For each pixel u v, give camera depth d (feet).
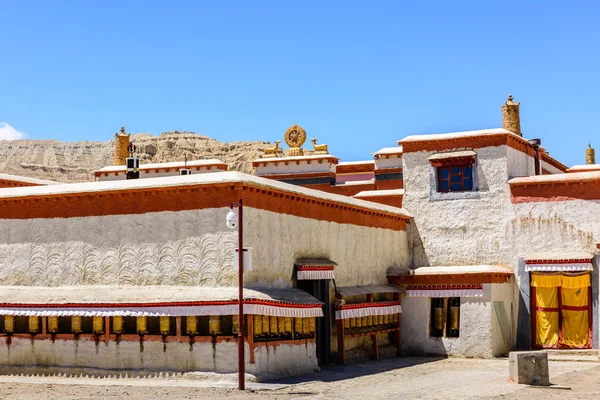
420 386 65.26
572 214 96.32
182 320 69.15
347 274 88.69
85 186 76.64
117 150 144.25
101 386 64.85
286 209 77.71
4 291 76.89
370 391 62.08
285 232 77.15
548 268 94.84
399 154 130.62
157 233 73.10
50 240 77.77
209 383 65.87
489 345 92.12
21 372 74.18
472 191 102.37
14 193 79.56
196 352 68.18
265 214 73.82
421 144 105.70
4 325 75.82
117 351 70.90
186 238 71.87
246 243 70.44
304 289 81.82
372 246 95.35
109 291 72.49
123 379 69.41
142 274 73.10
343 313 83.30
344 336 84.64
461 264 101.81
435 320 96.73
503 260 99.50
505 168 100.78
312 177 138.62
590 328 93.25
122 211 74.90
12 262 79.20
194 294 68.69
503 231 99.91
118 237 74.74
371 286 92.84
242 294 63.62
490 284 93.09
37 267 77.87
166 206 73.10
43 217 78.48
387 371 77.97
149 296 69.97
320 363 81.15
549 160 125.90
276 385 65.05
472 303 93.71
